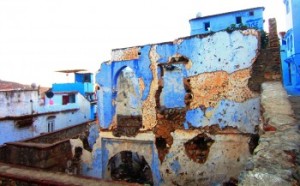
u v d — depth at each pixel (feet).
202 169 39.34
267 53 35.12
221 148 38.09
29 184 19.03
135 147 44.73
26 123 59.72
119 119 53.42
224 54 37.68
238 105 36.78
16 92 58.03
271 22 36.65
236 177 36.65
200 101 39.55
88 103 86.33
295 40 59.82
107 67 47.03
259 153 11.46
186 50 40.34
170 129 41.70
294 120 16.37
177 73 41.39
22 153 34.53
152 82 42.91
